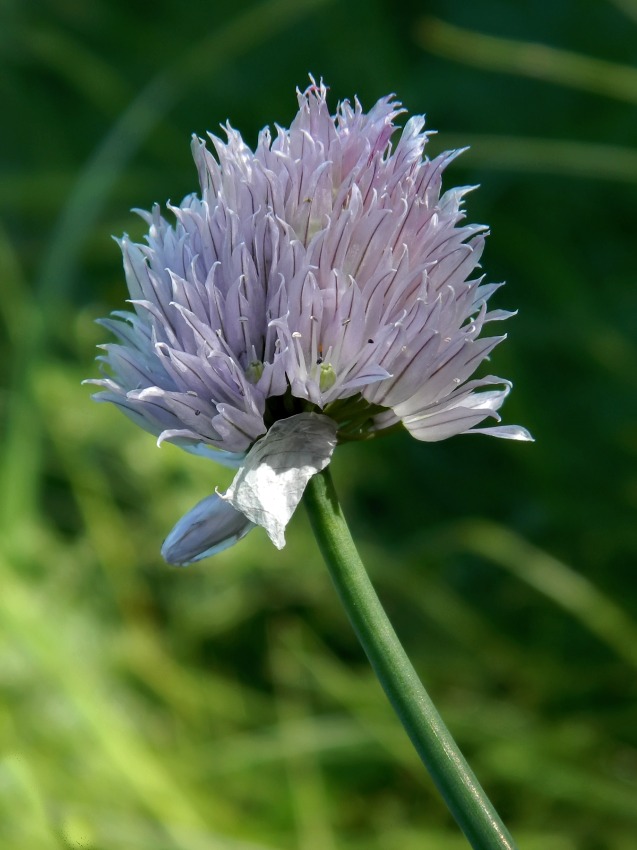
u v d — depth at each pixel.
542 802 0.31
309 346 0.18
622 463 0.37
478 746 0.31
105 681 0.33
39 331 0.37
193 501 0.37
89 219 0.38
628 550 0.36
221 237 0.18
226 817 0.30
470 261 0.18
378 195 0.18
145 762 0.30
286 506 0.18
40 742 0.30
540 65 0.35
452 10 0.48
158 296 0.18
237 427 0.18
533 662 0.34
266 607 0.36
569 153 0.37
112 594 0.35
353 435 0.19
